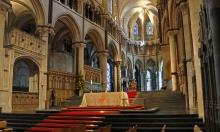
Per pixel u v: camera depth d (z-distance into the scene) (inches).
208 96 228.2
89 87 964.0
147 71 1752.0
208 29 182.4
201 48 255.8
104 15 1158.3
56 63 1006.4
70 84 837.2
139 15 1775.3
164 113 413.1
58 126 361.7
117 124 358.9
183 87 648.4
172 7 761.6
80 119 389.1
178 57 793.6
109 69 1441.9
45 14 713.6
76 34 906.7
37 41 666.8
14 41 567.5
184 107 583.8
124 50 1547.7
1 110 504.7
